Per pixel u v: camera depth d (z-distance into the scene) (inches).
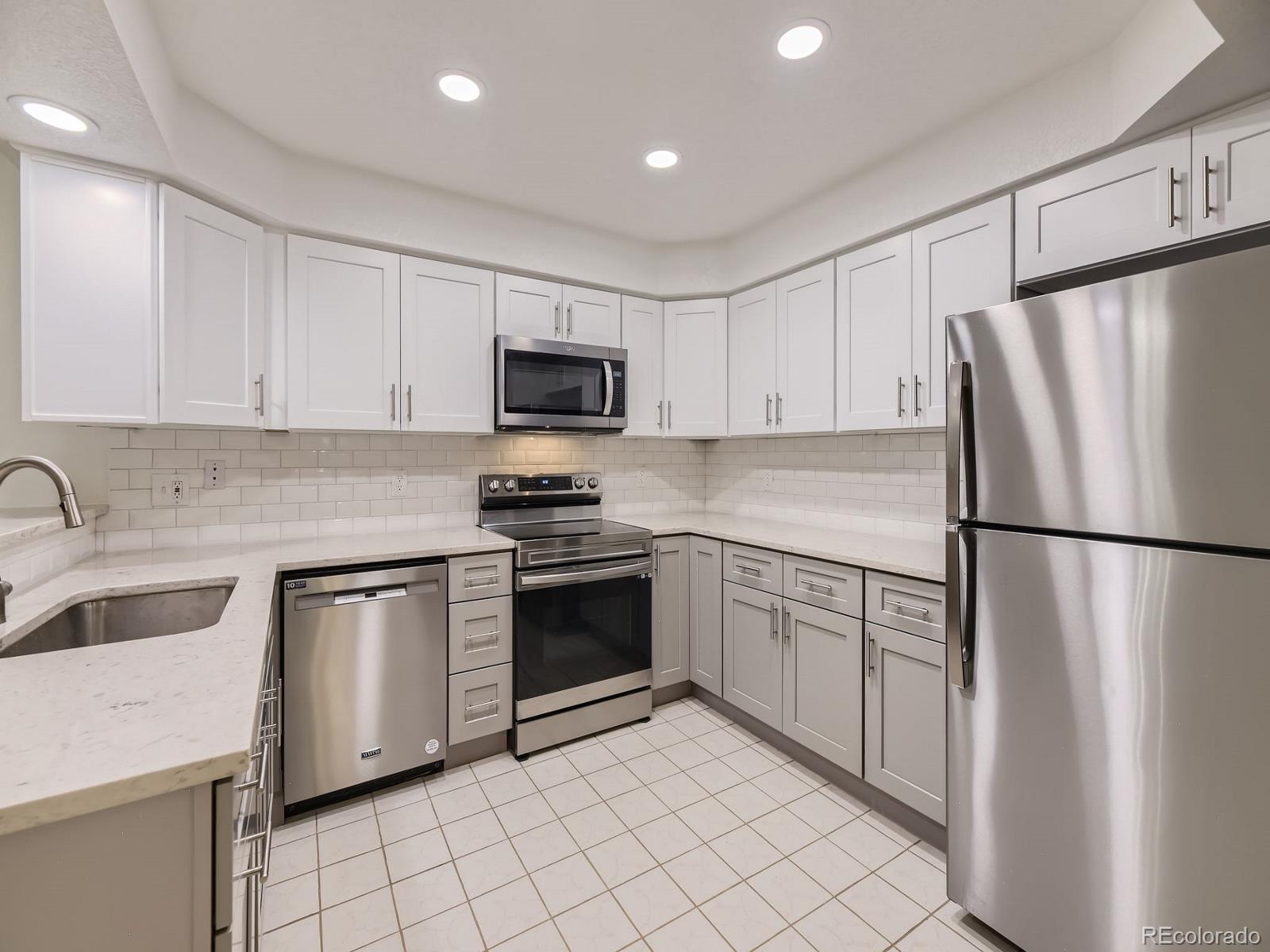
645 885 63.7
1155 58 54.4
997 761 54.6
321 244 85.8
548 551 92.4
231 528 87.7
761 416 111.1
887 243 86.7
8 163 69.8
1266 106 52.7
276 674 70.2
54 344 60.7
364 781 79.0
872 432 100.7
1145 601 44.9
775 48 61.2
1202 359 41.6
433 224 94.1
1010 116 70.2
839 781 83.0
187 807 26.0
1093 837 48.1
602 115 73.5
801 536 98.9
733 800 79.5
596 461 126.2
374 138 78.8
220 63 62.6
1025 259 69.9
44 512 66.2
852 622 78.9
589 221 108.1
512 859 67.7
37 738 26.7
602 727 98.9
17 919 23.5
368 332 89.8
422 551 82.4
